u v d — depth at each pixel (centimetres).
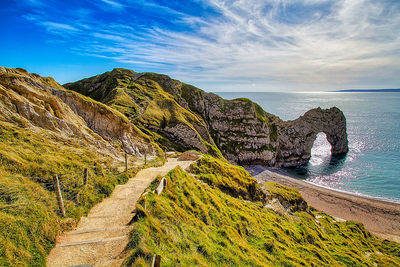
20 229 1040
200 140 7875
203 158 3578
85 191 1650
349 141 14162
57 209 1340
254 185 3512
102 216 1467
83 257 1055
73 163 1906
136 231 1210
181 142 7469
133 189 1970
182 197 1962
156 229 1313
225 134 10600
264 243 1928
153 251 1116
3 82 2622
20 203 1189
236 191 3131
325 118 11356
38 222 1135
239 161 10006
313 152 12631
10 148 1650
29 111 2461
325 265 2008
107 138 3719
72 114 3319
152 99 9031
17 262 922
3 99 2319
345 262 2584
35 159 1667
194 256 1270
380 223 5050
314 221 3897
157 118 7700
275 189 4512
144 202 1500
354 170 8906
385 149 11881
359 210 5609
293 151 10575
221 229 1747
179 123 7788
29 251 1002
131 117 7206
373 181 7631
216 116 11081
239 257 1484
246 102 11256
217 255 1398
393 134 15275
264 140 10188
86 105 3897
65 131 2712
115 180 2111
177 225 1486
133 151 3912
